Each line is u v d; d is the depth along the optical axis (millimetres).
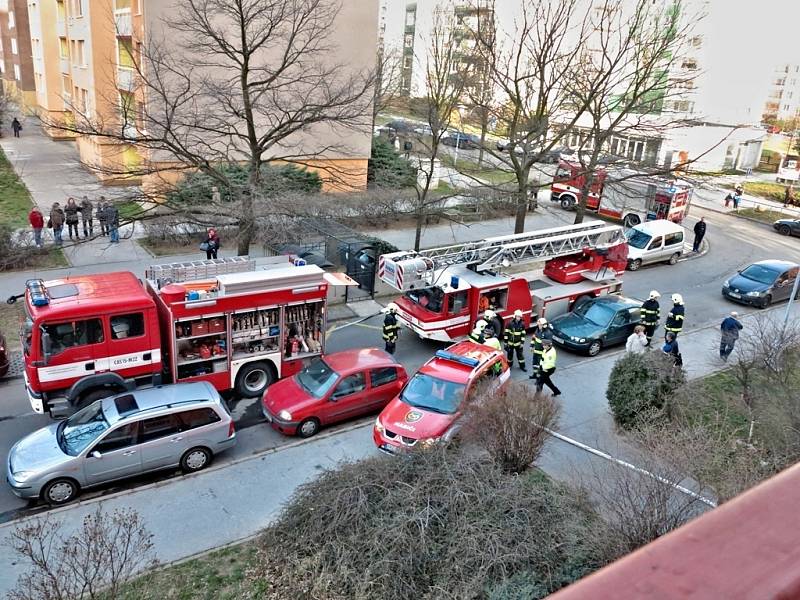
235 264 14438
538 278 19938
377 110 27219
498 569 7520
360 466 9125
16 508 10562
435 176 34500
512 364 16797
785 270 22312
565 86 26094
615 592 857
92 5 29062
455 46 38250
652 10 31797
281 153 28359
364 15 28547
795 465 1136
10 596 7938
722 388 15078
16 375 14758
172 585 8789
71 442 10953
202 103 23172
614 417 13430
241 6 17406
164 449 11297
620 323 17922
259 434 13148
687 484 9438
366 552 7812
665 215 30469
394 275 16719
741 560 906
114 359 12734
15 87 52000
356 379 13477
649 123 29344
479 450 10758
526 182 23922
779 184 42094
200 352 13695
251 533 10133
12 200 28000
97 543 7723
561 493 9039
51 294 12555
